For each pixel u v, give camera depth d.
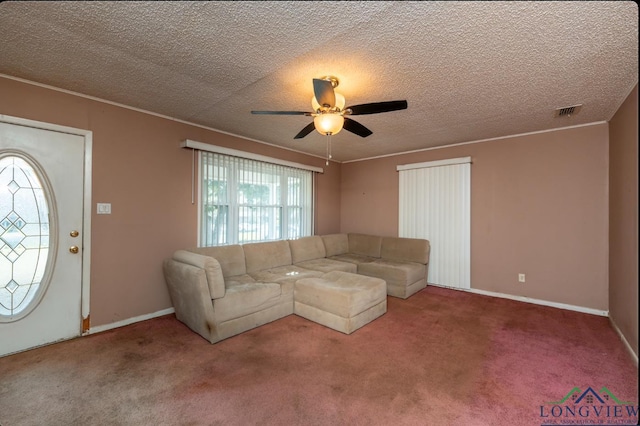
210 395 1.80
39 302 2.44
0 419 1.59
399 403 1.74
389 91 2.48
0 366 2.12
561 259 3.47
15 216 2.34
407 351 2.37
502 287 3.88
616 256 2.85
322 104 2.08
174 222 3.30
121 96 2.68
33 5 1.48
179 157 3.34
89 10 1.52
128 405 1.71
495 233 3.93
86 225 2.67
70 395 1.80
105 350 2.37
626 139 2.55
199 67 2.13
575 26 1.61
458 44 1.80
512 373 2.06
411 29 1.67
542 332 2.76
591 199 3.29
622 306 2.61
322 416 1.63
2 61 2.07
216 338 2.50
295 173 4.86
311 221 5.13
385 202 5.12
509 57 1.94
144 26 1.66
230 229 3.84
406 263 4.31
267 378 1.98
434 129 3.56
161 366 2.13
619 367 2.14
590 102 2.69
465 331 2.77
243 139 4.02
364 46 1.84
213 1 1.45
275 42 1.81
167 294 3.24
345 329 2.70
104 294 2.78
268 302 2.93
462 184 4.20
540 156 3.61
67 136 2.57
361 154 5.08
